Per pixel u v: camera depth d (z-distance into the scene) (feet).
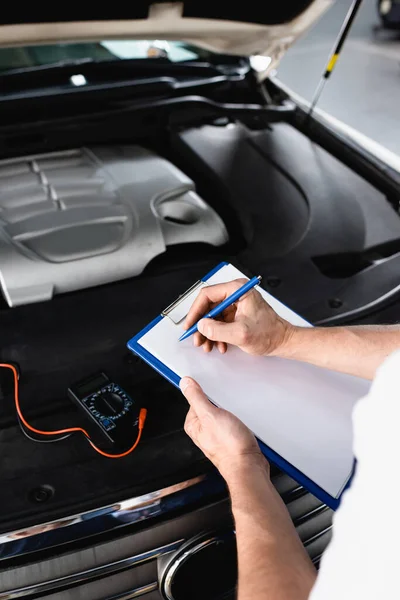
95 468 2.63
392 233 4.15
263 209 4.30
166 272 3.72
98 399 2.81
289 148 4.97
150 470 2.62
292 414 2.54
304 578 1.78
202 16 4.23
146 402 2.90
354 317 3.39
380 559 1.19
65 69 4.95
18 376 2.99
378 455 1.20
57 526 2.46
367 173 4.70
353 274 4.04
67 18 3.85
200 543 2.68
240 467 2.12
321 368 2.74
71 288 3.48
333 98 11.66
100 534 2.53
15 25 3.77
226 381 2.62
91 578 2.58
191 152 4.84
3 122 4.57
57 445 2.71
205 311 2.72
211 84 5.26
